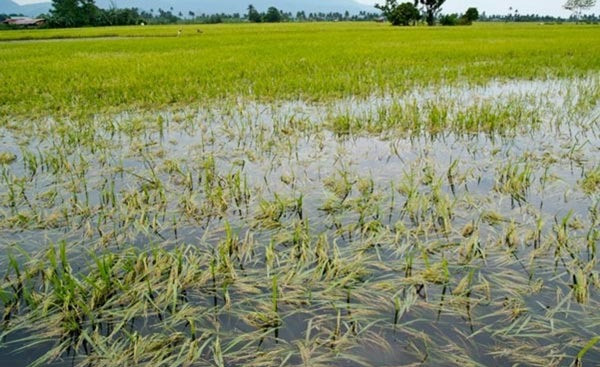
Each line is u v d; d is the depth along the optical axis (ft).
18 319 7.99
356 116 24.32
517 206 12.51
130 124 23.13
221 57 59.67
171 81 37.17
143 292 8.43
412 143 19.51
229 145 19.81
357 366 6.86
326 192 13.73
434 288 8.70
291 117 23.16
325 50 69.31
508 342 7.32
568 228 10.89
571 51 60.03
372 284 8.79
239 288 8.77
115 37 140.67
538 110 24.82
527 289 8.55
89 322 7.97
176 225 11.77
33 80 38.34
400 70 42.29
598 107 25.81
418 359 6.95
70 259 10.08
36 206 13.08
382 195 13.30
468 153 18.01
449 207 11.96
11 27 272.10
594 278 8.61
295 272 9.19
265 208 12.07
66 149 19.25
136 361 7.01
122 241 10.89
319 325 7.76
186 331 7.79
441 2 217.56
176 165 16.24
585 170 15.33
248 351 7.20
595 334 7.39
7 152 18.24
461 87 33.94
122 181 15.31
